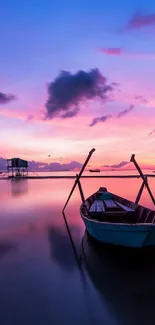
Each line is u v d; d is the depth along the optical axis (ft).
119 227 24.61
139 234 24.25
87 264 24.63
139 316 15.98
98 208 36.14
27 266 24.34
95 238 30.32
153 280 20.98
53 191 109.70
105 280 21.02
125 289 19.48
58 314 16.28
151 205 62.75
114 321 15.48
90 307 16.99
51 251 28.78
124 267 23.90
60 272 22.84
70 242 32.37
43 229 39.68
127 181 186.50
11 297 18.48
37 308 16.93
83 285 20.24
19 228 40.40
